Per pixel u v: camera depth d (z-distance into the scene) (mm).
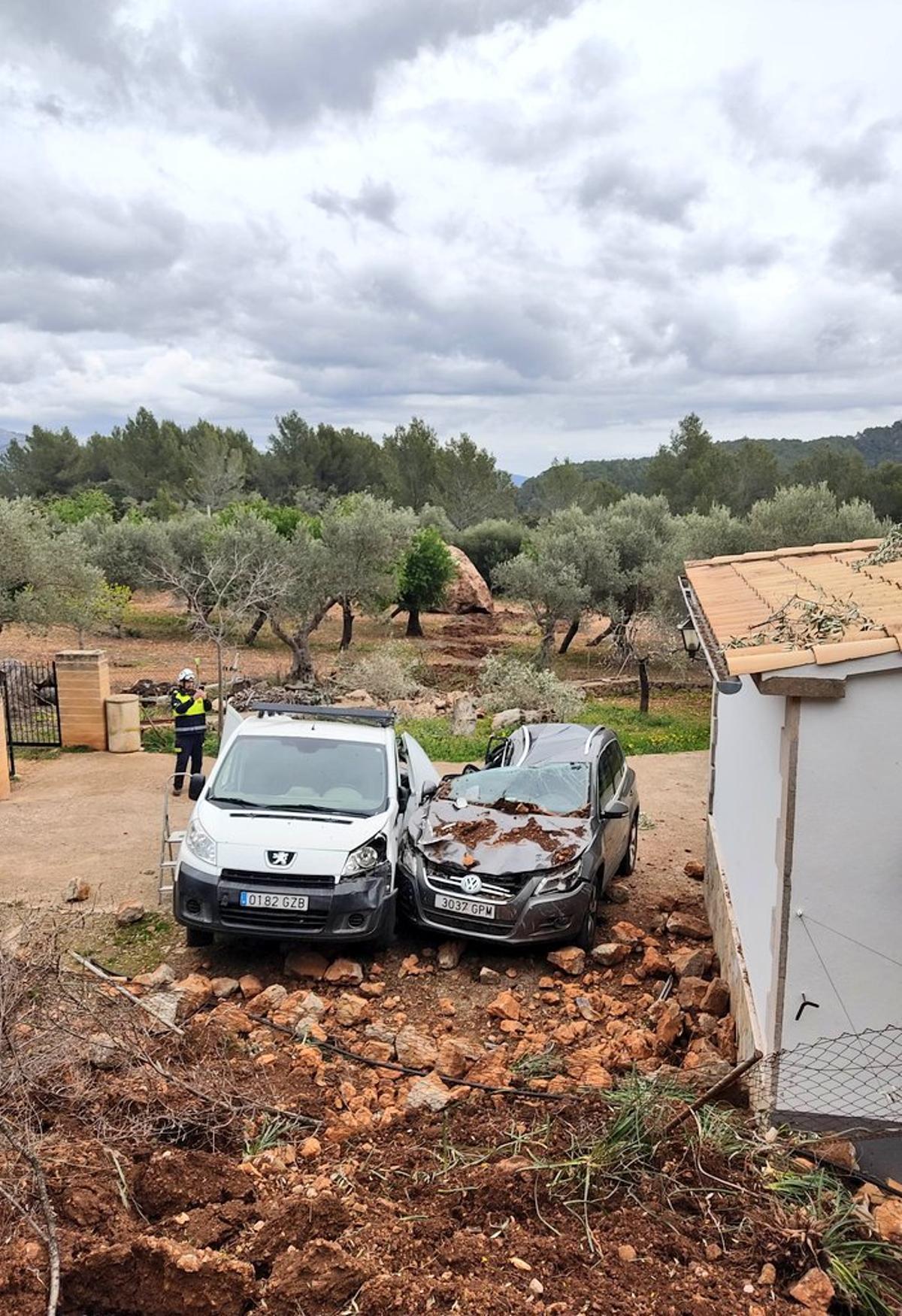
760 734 5762
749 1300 3605
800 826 4699
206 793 8211
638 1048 6031
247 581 22406
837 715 4609
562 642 31422
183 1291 3484
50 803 12320
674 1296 3586
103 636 31000
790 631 5000
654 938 8352
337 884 7266
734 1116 4887
